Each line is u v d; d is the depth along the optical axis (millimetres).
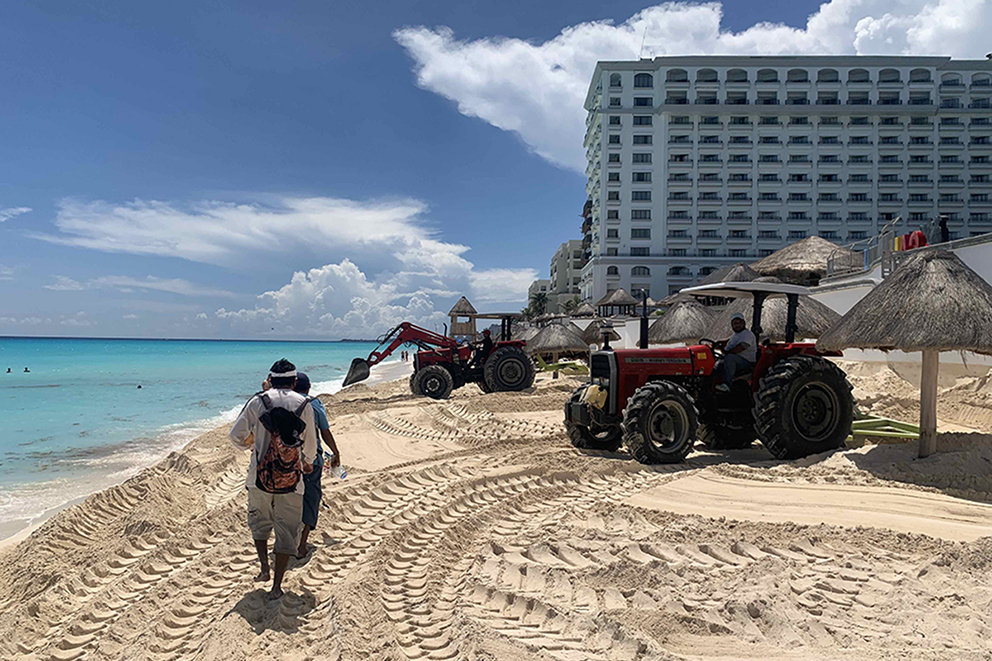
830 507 5488
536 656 3178
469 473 7316
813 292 18250
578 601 3838
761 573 4117
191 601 3967
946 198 63844
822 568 4195
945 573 4031
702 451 8594
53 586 4391
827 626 3422
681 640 3350
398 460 8531
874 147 63781
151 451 11023
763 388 7648
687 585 4000
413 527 5270
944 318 6457
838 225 63906
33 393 23328
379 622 3572
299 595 4000
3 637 3600
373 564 4438
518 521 5492
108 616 3887
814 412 7797
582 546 4703
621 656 3168
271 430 3898
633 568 4203
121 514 5996
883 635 3318
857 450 7543
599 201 65188
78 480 8742
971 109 63250
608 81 64562
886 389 12938
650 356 8164
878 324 6938
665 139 64062
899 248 13312
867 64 63750
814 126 63969
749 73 64312
